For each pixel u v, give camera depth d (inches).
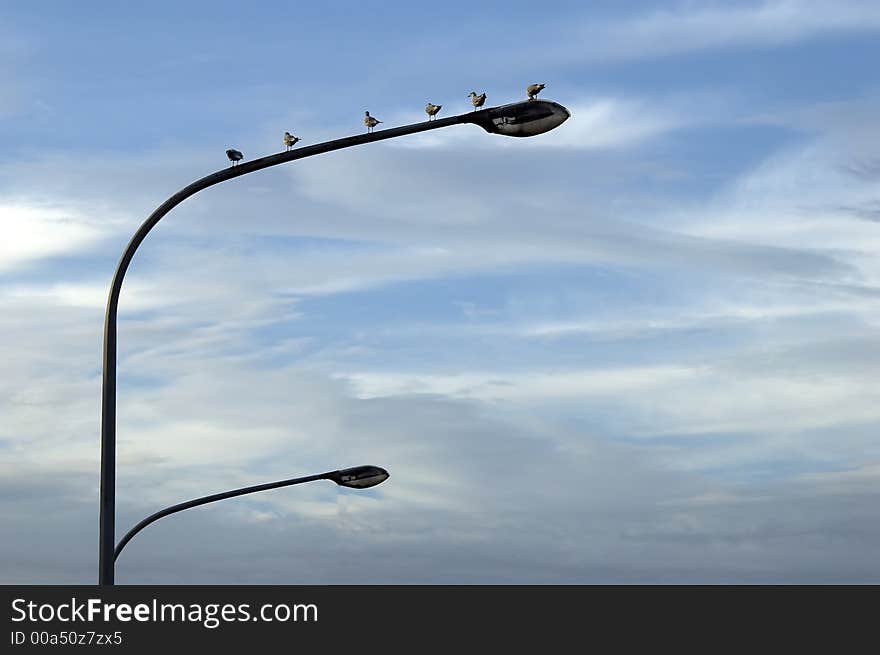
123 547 875.4
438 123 596.4
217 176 609.0
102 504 594.6
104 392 600.7
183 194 607.8
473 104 597.9
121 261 606.5
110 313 604.4
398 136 601.9
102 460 596.7
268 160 608.1
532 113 590.6
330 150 606.9
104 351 602.2
